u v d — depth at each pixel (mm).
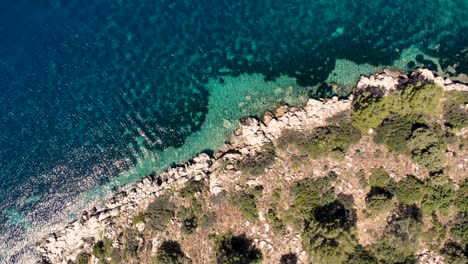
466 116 73000
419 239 67562
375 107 73750
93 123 85000
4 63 92938
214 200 72625
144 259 70812
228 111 81438
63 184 80688
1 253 76625
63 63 91062
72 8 95875
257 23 88312
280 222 70312
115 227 73625
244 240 70250
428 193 69312
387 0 86875
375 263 65938
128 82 87188
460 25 83312
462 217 67938
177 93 84750
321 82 81000
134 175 79188
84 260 72188
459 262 65312
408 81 77438
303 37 85625
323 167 73188
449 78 78875
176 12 91938
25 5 97625
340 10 87062
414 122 73750
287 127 77000
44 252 75375
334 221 66562
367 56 82438
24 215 79250
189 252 70562
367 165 72688
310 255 66812
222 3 91375
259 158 74562
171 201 74188
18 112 88500
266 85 82375
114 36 91750
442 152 70188
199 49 87688
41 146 84750
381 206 67750
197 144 79875
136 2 94125
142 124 83375
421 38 82938
